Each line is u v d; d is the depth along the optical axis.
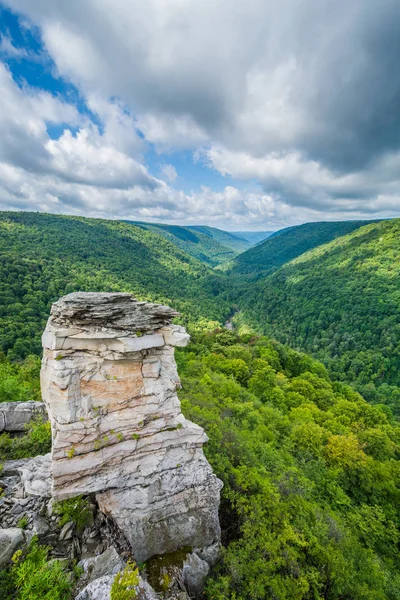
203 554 12.01
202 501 12.42
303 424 30.14
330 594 12.93
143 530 11.04
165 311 12.80
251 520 13.84
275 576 11.83
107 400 11.70
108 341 11.87
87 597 7.82
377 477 24.97
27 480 11.66
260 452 21.36
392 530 20.28
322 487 22.38
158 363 12.95
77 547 10.30
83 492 10.62
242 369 48.09
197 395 28.61
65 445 10.59
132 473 11.59
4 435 15.66
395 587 15.70
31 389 23.41
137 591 8.10
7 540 9.20
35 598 7.55
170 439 12.55
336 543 15.16
